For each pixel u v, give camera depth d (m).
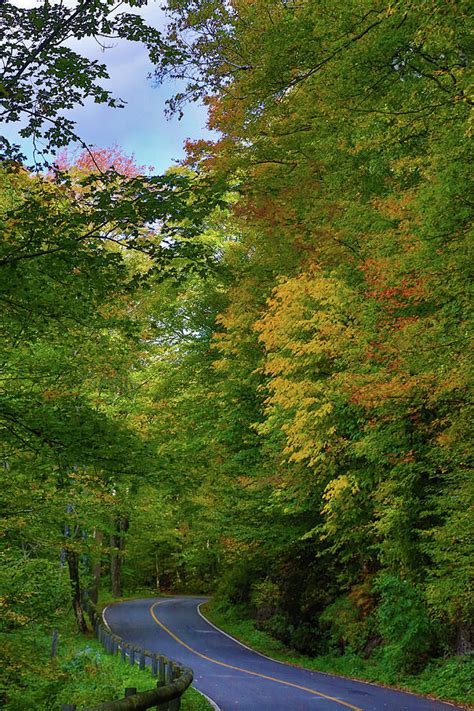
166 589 64.50
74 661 17.91
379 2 9.45
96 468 10.26
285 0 13.64
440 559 13.20
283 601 27.08
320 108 12.41
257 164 16.73
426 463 14.32
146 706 7.79
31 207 8.53
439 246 11.16
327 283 15.70
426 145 12.08
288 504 19.58
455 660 16.34
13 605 13.02
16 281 8.45
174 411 19.83
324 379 16.48
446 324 10.98
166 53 9.57
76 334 10.95
